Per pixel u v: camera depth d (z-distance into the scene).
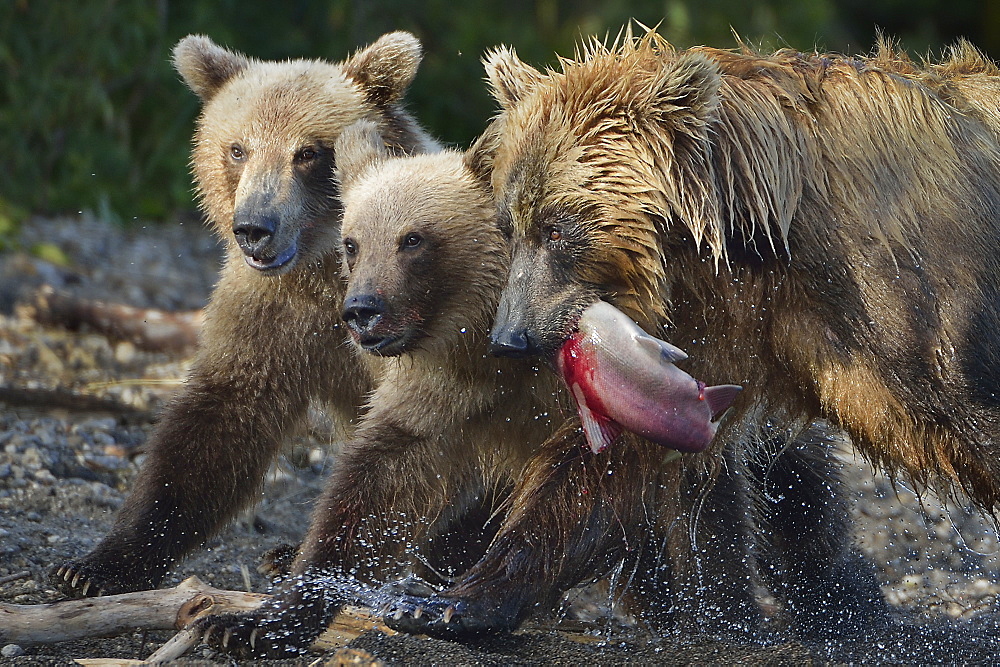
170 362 18.23
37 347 17.84
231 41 28.53
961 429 8.92
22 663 8.68
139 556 10.65
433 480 10.17
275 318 11.26
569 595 11.88
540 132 9.02
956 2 38.69
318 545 9.74
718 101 8.71
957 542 13.83
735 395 8.55
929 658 10.57
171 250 25.19
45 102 26.67
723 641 10.34
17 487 12.88
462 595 9.29
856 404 9.11
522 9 32.75
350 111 11.48
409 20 31.05
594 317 8.68
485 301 10.02
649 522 10.20
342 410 11.84
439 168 10.27
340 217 11.30
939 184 8.97
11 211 24.30
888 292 8.78
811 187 8.87
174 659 8.98
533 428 10.32
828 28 34.22
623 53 9.27
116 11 27.45
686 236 9.10
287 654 9.25
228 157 11.39
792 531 11.67
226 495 11.20
